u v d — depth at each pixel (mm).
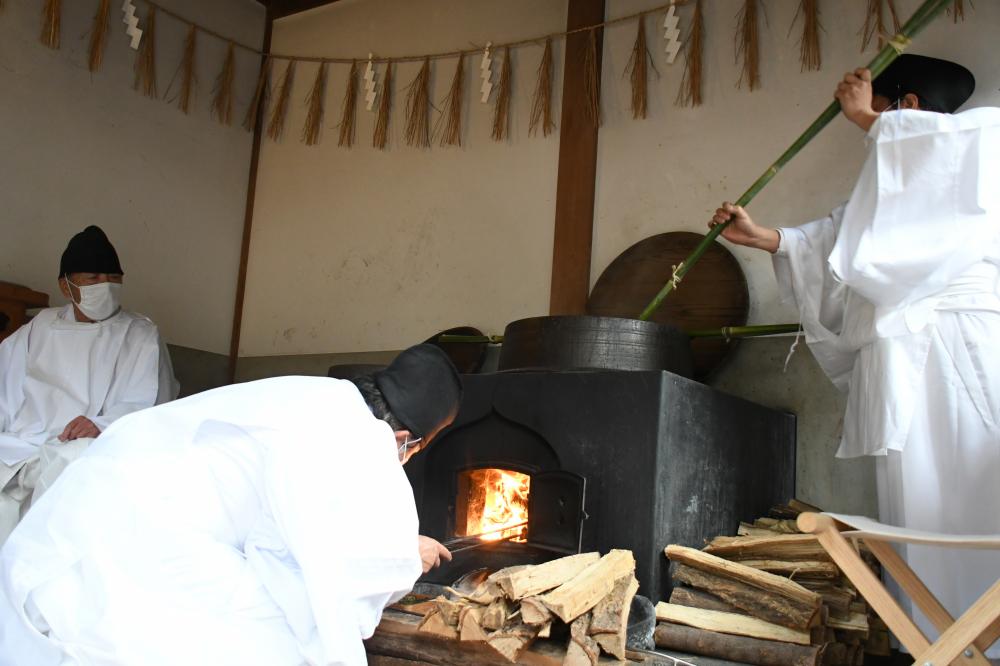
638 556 2348
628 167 3818
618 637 1804
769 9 3541
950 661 1564
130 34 4664
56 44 4363
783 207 3377
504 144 4258
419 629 1853
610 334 2697
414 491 2896
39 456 3154
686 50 3740
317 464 1602
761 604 2051
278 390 1732
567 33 4082
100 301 3479
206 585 1560
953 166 2131
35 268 4273
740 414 2824
